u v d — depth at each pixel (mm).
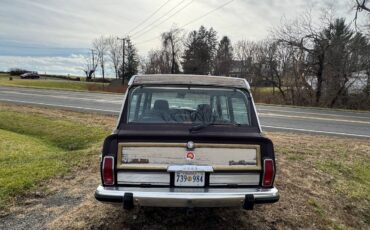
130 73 87312
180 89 4441
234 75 57438
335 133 12414
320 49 31312
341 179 7090
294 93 33344
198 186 3863
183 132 3916
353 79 29953
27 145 10320
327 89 31141
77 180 6402
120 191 3777
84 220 4660
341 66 30219
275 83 37375
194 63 80812
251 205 3865
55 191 5781
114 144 3855
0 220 4664
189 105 4410
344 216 5562
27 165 7254
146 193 3752
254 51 47188
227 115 4391
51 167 7090
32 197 5500
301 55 32906
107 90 42781
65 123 13281
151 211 4906
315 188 6434
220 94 4449
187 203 3799
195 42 83750
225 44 74062
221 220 4785
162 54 80875
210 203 3818
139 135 3820
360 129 13523
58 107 18297
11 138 11102
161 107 4375
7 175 6402
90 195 5613
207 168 3832
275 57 37781
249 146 3914
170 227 4527
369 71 29375
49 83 64312
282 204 5512
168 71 80688
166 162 3836
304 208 5477
